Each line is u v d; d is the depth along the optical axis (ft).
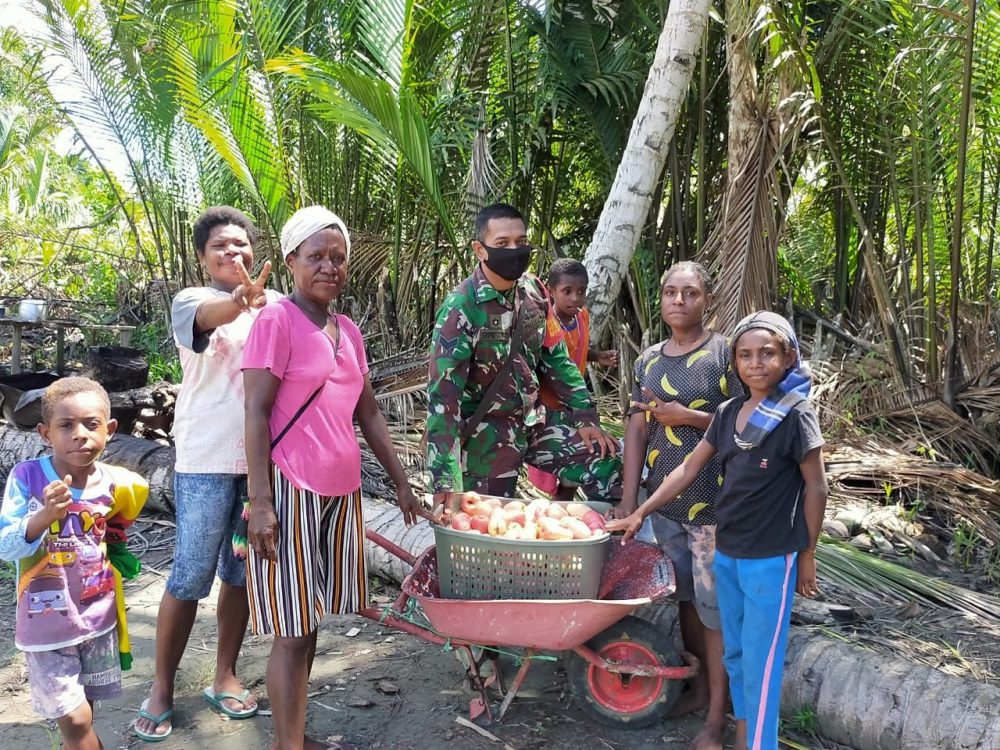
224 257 10.44
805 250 25.16
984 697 9.50
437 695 11.39
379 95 16.49
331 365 9.13
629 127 21.30
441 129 22.06
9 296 36.70
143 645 12.80
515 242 10.66
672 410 10.30
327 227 9.14
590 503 11.68
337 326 9.49
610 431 18.21
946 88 17.72
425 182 17.39
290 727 9.11
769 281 17.08
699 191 19.88
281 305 9.10
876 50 18.20
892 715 9.75
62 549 8.71
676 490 9.83
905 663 10.37
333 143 24.97
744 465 9.09
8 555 8.21
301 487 8.96
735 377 10.15
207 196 27.02
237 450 10.26
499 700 11.22
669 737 10.44
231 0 19.92
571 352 13.96
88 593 8.87
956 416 18.81
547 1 20.42
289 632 8.93
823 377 20.25
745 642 9.20
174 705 11.01
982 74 17.66
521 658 10.76
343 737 10.36
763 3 15.55
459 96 21.81
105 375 21.49
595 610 9.21
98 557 9.00
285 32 20.10
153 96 24.71
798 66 16.19
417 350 22.16
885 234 23.39
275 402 9.05
